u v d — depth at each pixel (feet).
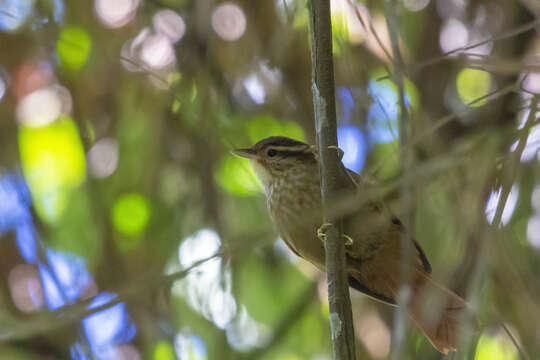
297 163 30.76
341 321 22.36
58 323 25.00
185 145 36.27
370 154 29.84
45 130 38.81
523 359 20.90
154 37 35.06
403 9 32.86
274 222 30.66
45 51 35.32
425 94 33.83
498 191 20.98
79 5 34.96
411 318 26.25
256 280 40.22
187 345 34.30
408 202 20.71
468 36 34.96
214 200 35.55
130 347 34.40
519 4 33.71
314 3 23.88
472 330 20.27
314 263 30.83
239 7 34.27
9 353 32.35
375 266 29.12
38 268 34.73
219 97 34.35
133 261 36.06
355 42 30.58
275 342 36.63
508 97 30.07
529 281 20.92
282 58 33.35
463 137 30.96
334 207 21.89
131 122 36.65
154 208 36.63
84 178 39.32
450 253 24.34
